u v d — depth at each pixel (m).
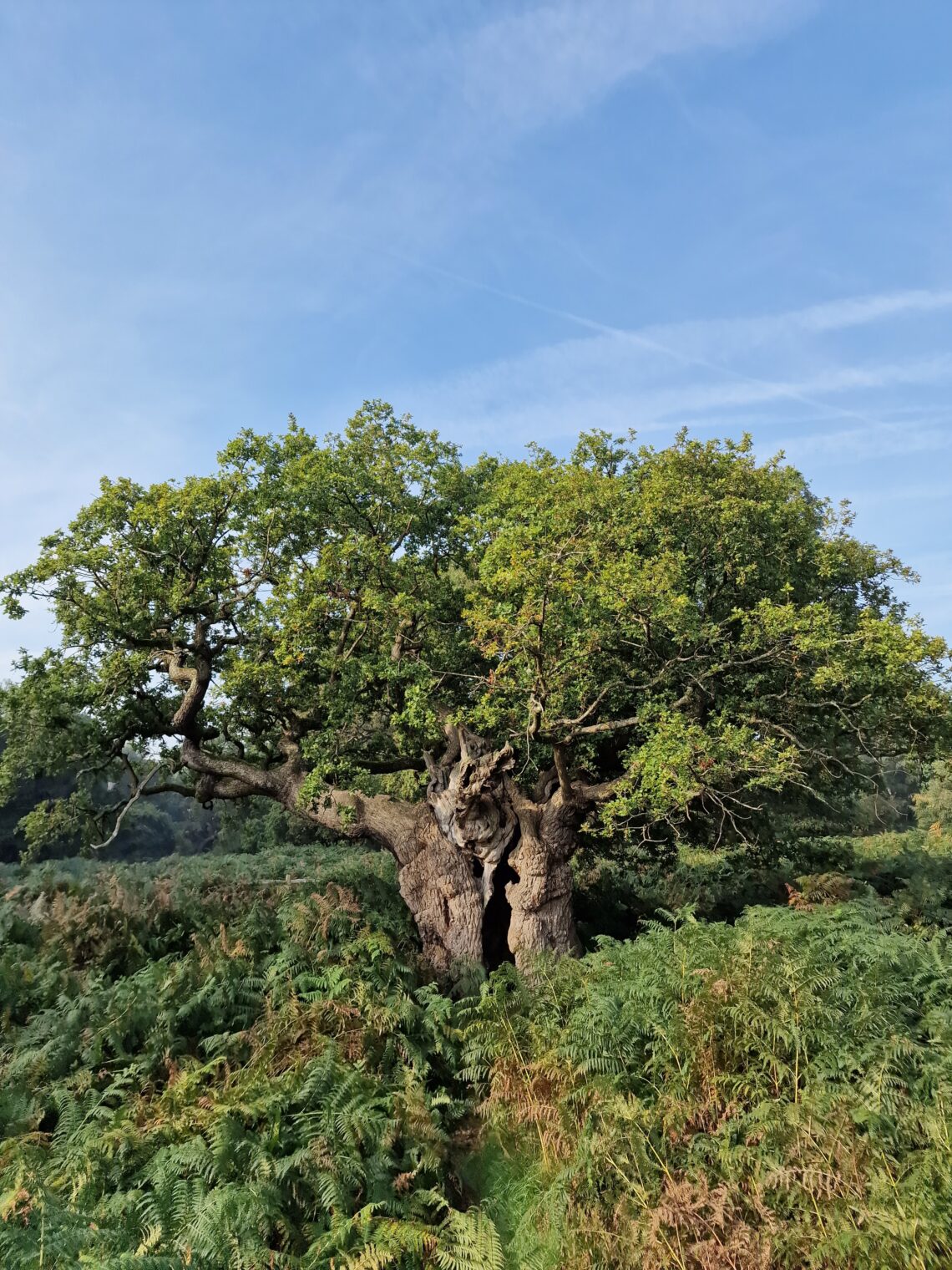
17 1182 6.00
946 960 9.00
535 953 12.38
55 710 14.79
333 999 10.09
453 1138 8.53
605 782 14.27
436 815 14.67
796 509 15.97
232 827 25.12
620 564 12.23
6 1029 10.00
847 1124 6.14
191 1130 7.25
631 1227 5.92
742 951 8.38
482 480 18.52
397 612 14.59
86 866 20.17
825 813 20.45
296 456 16.36
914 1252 5.02
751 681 14.10
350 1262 5.72
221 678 14.96
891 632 12.03
